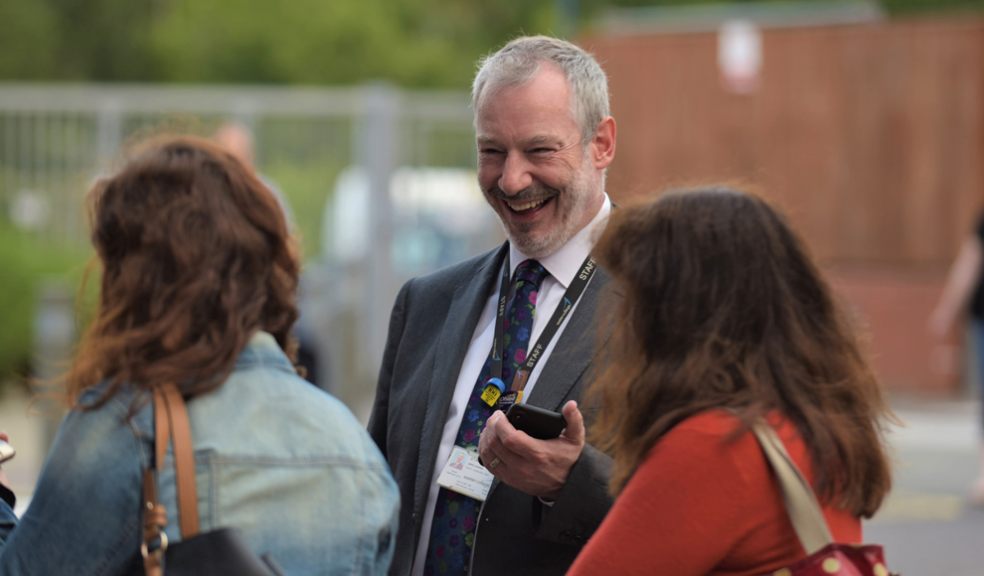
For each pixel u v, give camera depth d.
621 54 19.33
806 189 18.67
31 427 14.95
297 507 3.33
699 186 3.78
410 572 4.52
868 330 3.90
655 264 3.59
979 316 12.49
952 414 17.22
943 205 18.17
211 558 3.17
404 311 5.03
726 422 3.42
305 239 16.94
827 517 3.48
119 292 3.38
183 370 3.32
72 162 16.80
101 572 3.26
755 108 18.84
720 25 18.95
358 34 35.47
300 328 11.73
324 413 3.47
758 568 3.43
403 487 4.63
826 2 35.91
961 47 18.05
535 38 4.68
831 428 3.46
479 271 4.87
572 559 4.26
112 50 37.78
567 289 4.55
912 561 10.30
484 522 4.34
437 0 41.19
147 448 3.29
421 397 4.71
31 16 34.97
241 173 3.51
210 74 35.53
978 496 12.30
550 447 4.08
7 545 3.35
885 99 18.36
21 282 16.25
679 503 3.42
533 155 4.50
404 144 17.53
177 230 3.38
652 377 3.52
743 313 3.53
